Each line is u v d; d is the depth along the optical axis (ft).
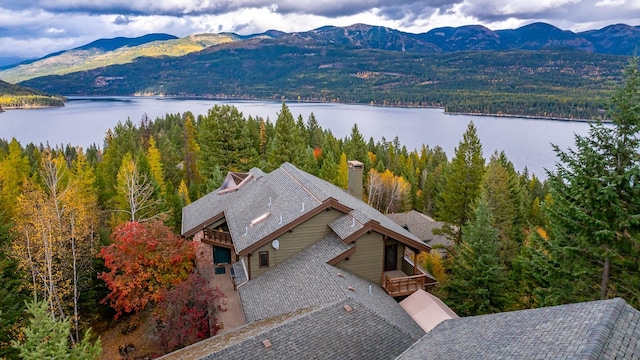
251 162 164.25
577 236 51.85
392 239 69.05
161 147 229.66
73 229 75.77
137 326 81.15
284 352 41.65
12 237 75.56
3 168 129.59
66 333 39.81
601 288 51.57
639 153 47.91
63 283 75.56
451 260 105.40
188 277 67.97
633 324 27.53
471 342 34.12
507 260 102.94
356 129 229.66
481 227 73.82
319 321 46.37
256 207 81.71
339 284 56.24
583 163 50.72
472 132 118.62
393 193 189.67
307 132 281.95
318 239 69.67
